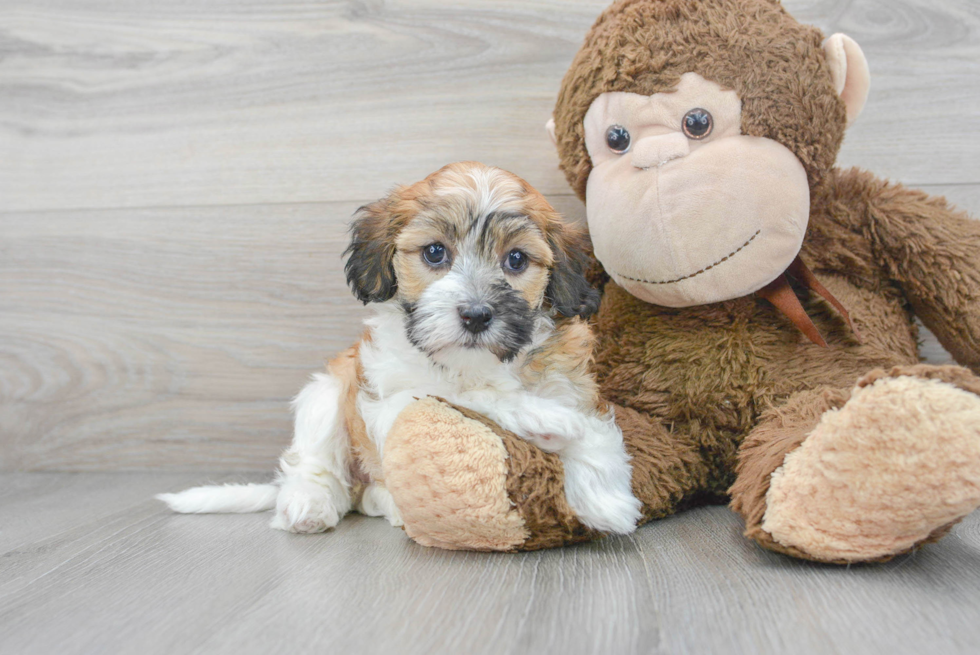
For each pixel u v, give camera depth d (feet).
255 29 2.57
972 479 1.50
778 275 1.98
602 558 1.76
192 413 2.61
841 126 1.97
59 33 2.62
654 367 2.08
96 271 2.63
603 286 2.26
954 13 2.34
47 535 2.03
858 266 2.12
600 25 2.06
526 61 2.48
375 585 1.66
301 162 2.56
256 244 2.58
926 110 2.36
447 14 2.50
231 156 2.58
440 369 1.90
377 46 2.53
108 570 1.79
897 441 1.53
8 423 2.64
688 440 2.05
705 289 1.96
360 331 2.55
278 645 1.46
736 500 1.80
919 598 1.53
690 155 1.92
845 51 1.94
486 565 1.74
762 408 2.01
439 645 1.44
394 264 1.93
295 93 2.56
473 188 1.92
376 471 2.03
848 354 2.03
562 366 1.94
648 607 1.54
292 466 2.11
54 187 2.64
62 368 2.63
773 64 1.91
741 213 1.90
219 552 1.88
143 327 2.62
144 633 1.52
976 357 2.06
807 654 1.39
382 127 2.53
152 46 2.60
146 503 2.29
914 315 2.16
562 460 1.84
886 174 2.38
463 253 1.88
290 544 1.92
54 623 1.56
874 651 1.39
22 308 2.63
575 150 2.08
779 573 1.64
